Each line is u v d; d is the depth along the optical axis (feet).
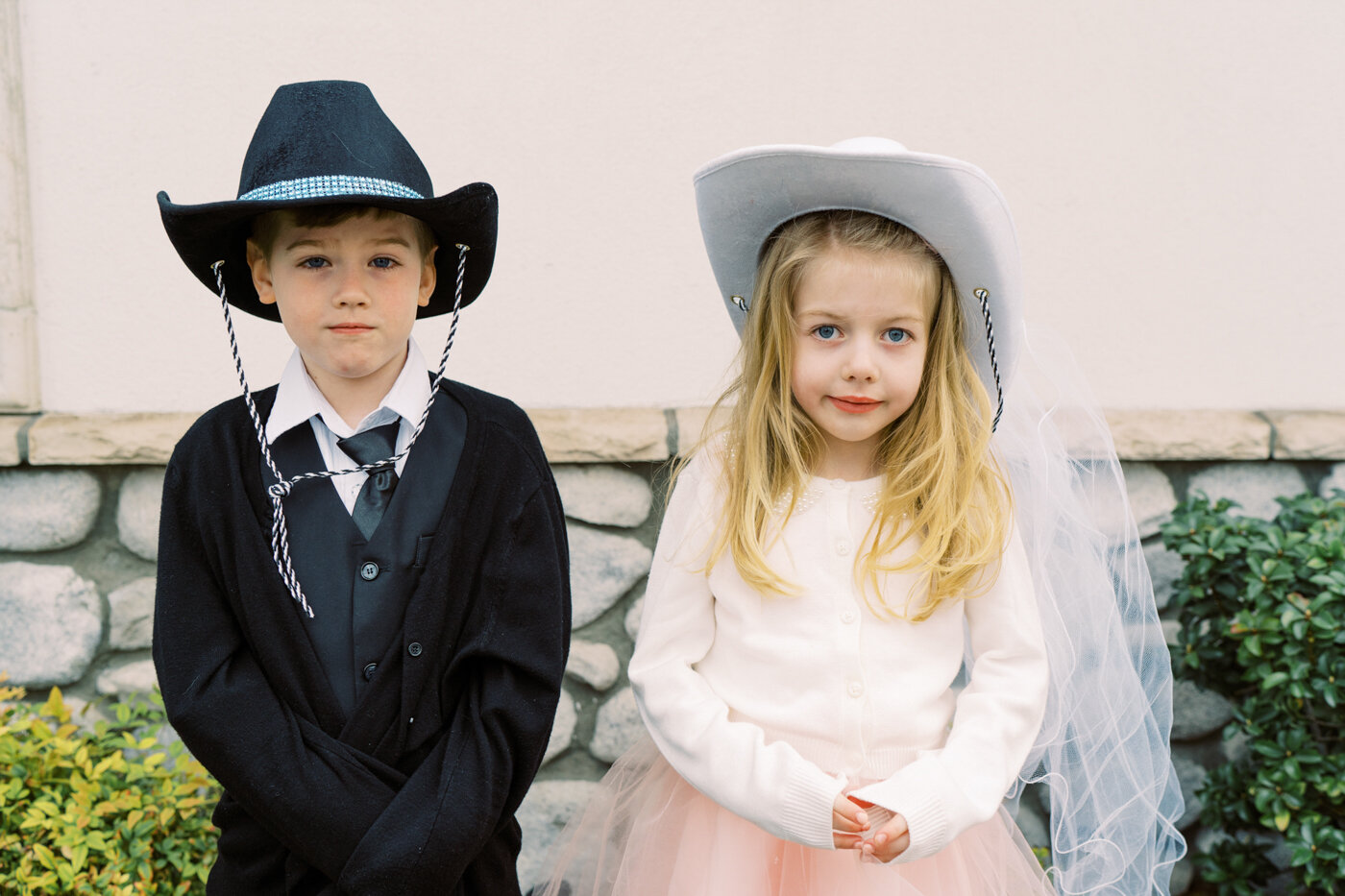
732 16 7.85
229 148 7.77
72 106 7.59
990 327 5.02
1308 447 8.02
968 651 5.91
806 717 4.83
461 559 4.68
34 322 7.73
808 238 4.77
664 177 7.95
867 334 4.75
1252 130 8.08
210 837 6.98
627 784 5.69
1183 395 8.23
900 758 4.86
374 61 7.73
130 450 7.61
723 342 8.09
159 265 7.77
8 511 7.69
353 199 4.13
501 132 7.84
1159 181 8.09
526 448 4.95
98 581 7.86
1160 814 6.02
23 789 6.88
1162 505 8.17
